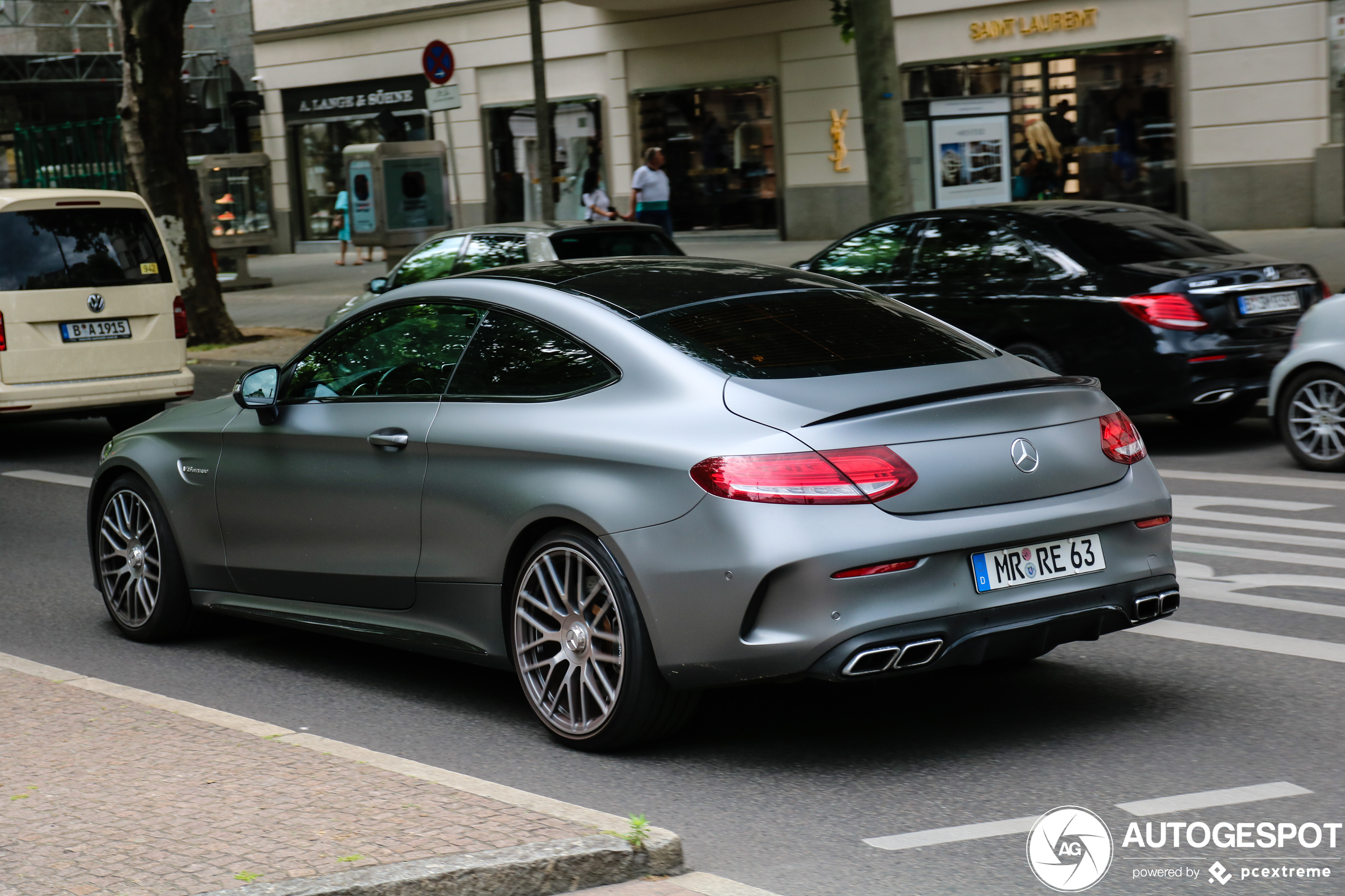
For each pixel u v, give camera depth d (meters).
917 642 4.41
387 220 24.59
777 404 4.58
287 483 5.88
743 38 26.80
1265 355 10.17
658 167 21.75
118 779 4.31
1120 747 4.80
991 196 18.89
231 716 4.98
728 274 5.59
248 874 3.53
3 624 7.03
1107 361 10.17
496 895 3.59
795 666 4.39
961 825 4.18
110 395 12.21
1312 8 20.66
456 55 31.25
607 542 4.70
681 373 4.79
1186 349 9.90
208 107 36.12
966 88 24.28
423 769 4.39
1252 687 5.37
